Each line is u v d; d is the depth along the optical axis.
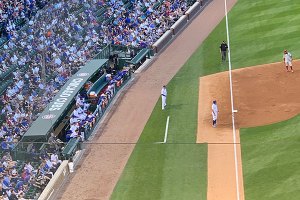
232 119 54.84
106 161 50.91
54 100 57.34
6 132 53.28
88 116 56.28
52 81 61.88
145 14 79.31
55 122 53.56
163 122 56.19
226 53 68.25
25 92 59.41
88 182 48.31
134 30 74.88
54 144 51.09
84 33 72.12
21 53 64.75
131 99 61.50
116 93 62.94
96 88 62.66
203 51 70.94
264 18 75.88
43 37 67.31
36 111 56.28
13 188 46.47
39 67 63.19
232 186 45.56
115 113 59.00
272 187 44.50
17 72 61.22
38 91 59.56
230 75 63.44
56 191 47.50
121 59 69.75
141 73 67.38
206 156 49.88
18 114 55.59
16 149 50.50
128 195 46.00
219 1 85.38
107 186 47.53
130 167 49.66
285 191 43.75
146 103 60.38
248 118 54.66
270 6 79.12
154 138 53.62
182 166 48.91
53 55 65.38
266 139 50.78
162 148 51.91
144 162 50.12
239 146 50.62
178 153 50.78
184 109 58.09
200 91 61.25
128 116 58.16
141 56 69.38
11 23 69.50
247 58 66.62
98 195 46.50
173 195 45.38
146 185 47.00
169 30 76.19
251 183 45.53
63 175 48.78
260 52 67.31
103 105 59.09
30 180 47.50
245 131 52.66
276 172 46.09
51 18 71.44
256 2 81.62
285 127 51.94
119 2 80.19
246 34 72.62
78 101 58.00
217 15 80.50
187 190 45.78
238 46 70.06
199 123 55.12
